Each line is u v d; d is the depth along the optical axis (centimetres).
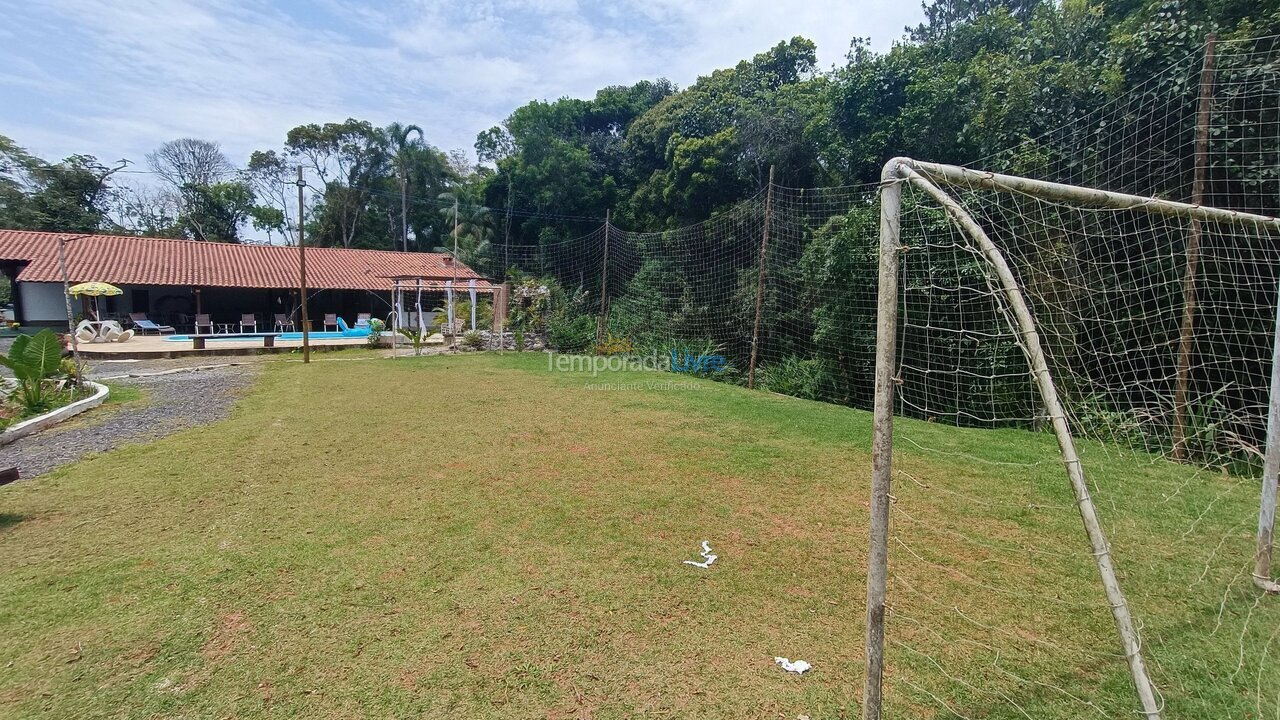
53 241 1870
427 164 3167
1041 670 231
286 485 453
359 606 276
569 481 466
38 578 303
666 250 1689
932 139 1032
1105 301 546
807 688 220
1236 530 369
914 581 305
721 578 306
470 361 1296
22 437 604
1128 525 378
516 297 1697
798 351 1135
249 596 285
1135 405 546
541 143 2527
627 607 276
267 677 225
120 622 262
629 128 2541
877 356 181
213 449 557
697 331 1435
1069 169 675
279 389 906
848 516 395
